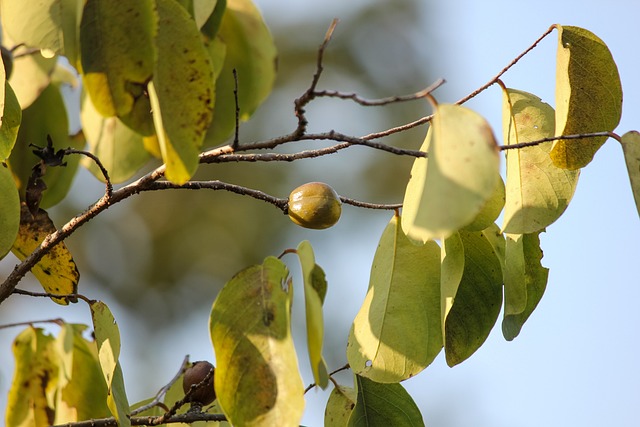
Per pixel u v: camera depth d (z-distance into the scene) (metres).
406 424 1.36
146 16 1.32
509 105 1.35
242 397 1.30
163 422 1.34
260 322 1.30
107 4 1.33
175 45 1.31
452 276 1.33
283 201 1.35
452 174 1.26
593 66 1.34
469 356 1.34
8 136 1.34
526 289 1.35
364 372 1.34
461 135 1.26
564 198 1.34
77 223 1.34
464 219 1.25
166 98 1.31
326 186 1.35
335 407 1.36
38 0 1.35
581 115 1.35
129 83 1.34
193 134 1.31
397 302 1.34
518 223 1.34
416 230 1.26
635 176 1.30
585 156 1.34
